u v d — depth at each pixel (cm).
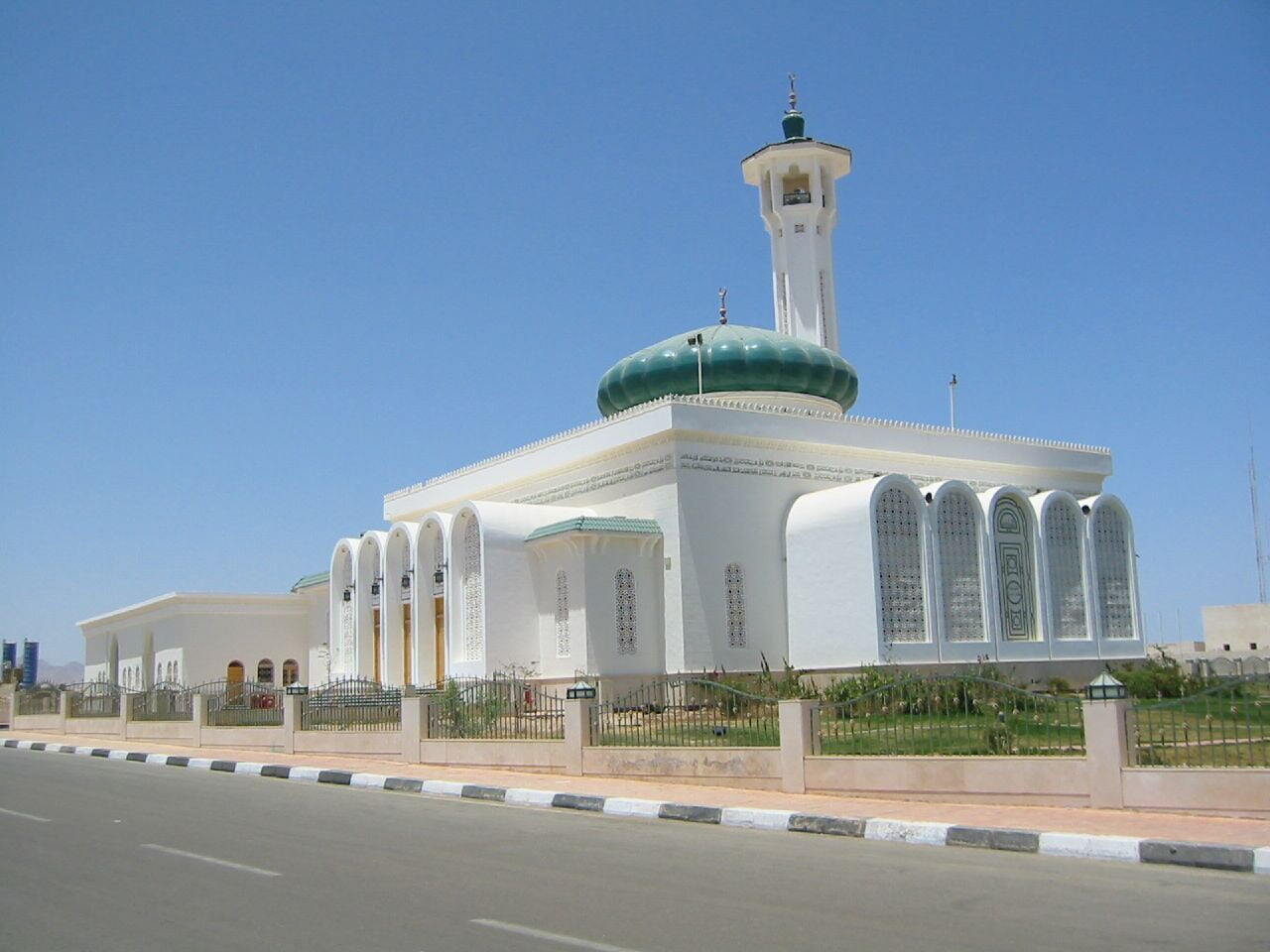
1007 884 1112
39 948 892
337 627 4328
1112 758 1477
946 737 1877
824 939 884
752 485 3525
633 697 3112
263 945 886
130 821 1628
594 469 3700
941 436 3984
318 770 2312
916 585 3338
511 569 3469
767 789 1792
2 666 8775
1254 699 1655
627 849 1348
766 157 4453
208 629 4831
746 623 3438
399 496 4688
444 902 1030
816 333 4381
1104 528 3866
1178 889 1085
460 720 2422
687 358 3944
